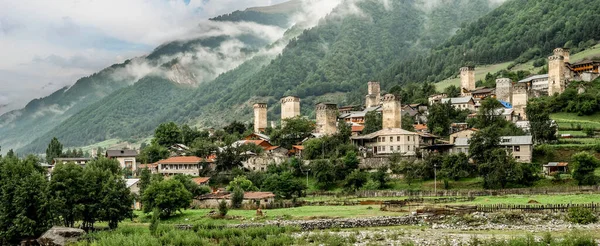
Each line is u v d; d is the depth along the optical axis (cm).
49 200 12888
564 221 12338
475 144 18712
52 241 11944
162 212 15750
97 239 11938
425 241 10738
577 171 16962
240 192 17312
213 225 13212
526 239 10212
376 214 13900
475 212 13238
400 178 19588
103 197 13838
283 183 18988
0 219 12656
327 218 13625
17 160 15162
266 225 13000
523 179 17450
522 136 19725
